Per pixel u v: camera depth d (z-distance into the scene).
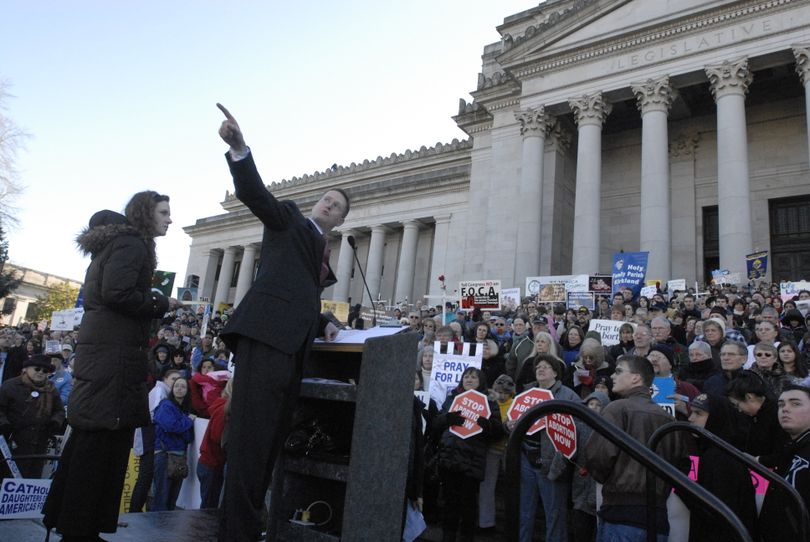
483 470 7.41
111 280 3.91
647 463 3.00
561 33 30.31
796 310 13.22
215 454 8.42
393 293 44.25
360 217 45.03
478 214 35.38
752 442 5.73
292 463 3.88
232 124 3.30
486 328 11.99
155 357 12.77
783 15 24.34
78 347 4.04
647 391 5.60
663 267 24.80
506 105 34.25
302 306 3.56
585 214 27.28
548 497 7.30
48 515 4.15
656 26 27.11
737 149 24.08
